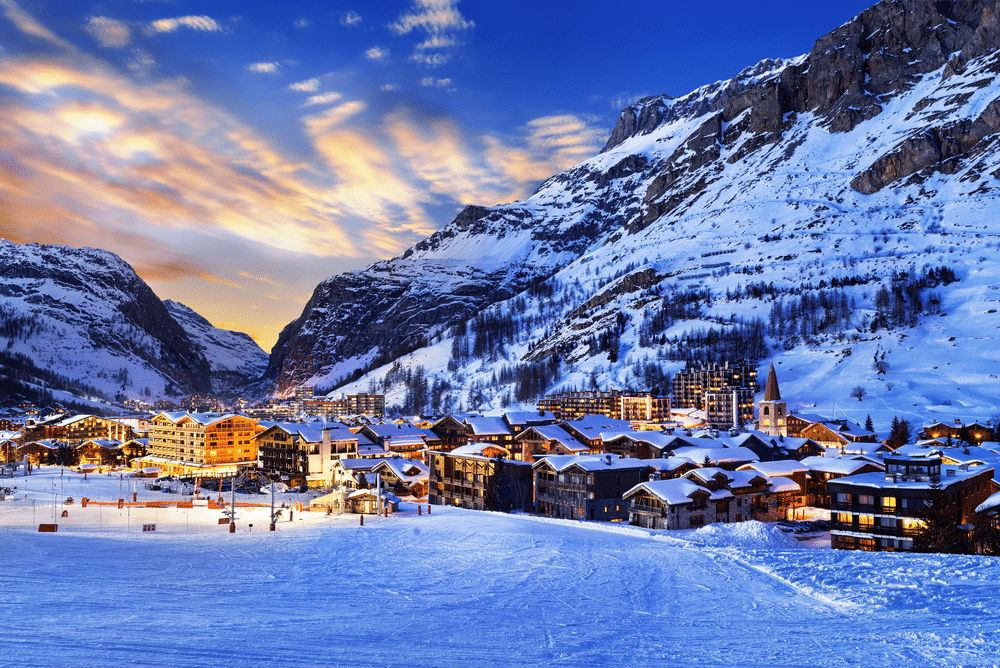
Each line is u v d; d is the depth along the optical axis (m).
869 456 114.38
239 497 135.88
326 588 54.09
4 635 38.66
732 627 42.12
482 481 122.25
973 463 91.25
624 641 39.50
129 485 157.00
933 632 38.84
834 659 35.47
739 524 85.12
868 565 55.53
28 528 87.56
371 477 144.25
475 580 57.16
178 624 41.91
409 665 35.09
